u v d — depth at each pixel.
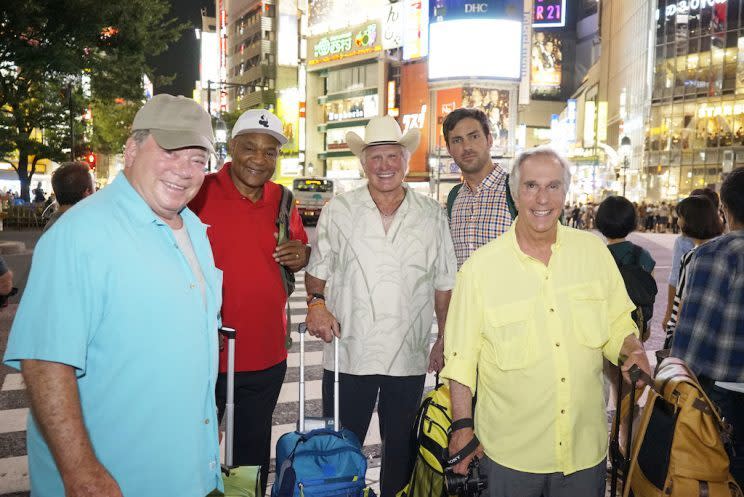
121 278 1.75
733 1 47.31
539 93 103.25
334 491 2.59
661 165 53.28
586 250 2.46
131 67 16.55
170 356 1.83
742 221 2.68
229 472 2.44
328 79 82.31
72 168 4.07
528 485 2.36
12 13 13.08
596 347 2.36
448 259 3.49
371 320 3.30
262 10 98.31
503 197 3.62
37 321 1.65
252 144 3.19
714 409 2.28
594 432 2.39
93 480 1.62
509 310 2.37
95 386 1.77
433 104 66.88
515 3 65.12
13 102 16.11
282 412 5.25
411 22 69.38
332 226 3.41
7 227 27.81
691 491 2.22
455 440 2.35
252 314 3.15
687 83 50.94
